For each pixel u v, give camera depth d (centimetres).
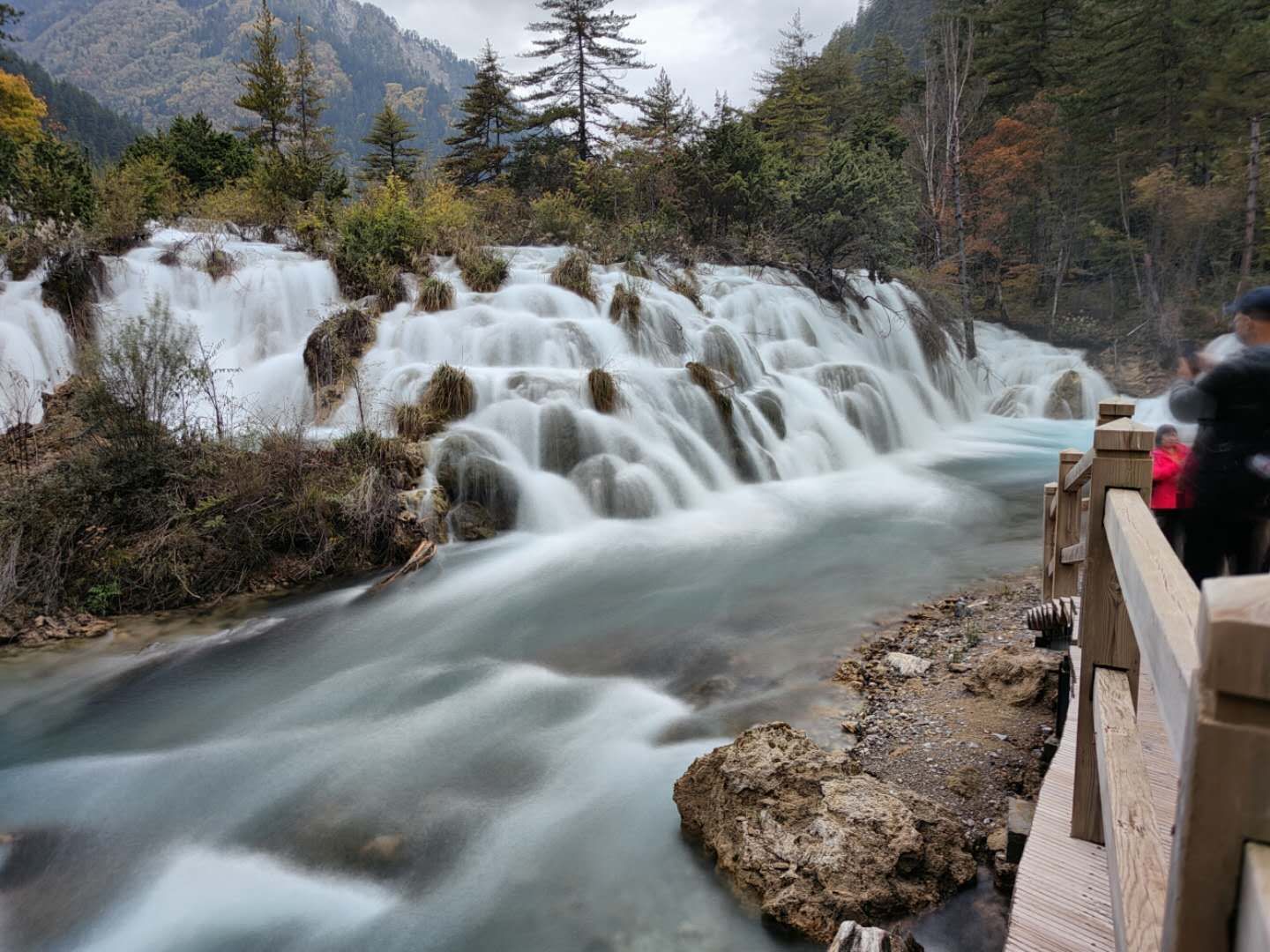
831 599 828
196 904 437
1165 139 3139
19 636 785
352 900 433
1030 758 498
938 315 2562
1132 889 180
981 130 3791
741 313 1919
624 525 1091
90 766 573
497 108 4141
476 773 541
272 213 2120
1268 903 68
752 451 1332
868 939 317
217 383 1301
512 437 1152
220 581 890
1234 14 3038
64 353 1296
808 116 4369
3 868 472
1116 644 292
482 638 765
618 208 2633
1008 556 963
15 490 898
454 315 1448
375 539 963
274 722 624
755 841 419
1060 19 4025
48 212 1557
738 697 622
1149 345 2786
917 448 1770
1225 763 76
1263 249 2808
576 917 405
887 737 544
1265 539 312
